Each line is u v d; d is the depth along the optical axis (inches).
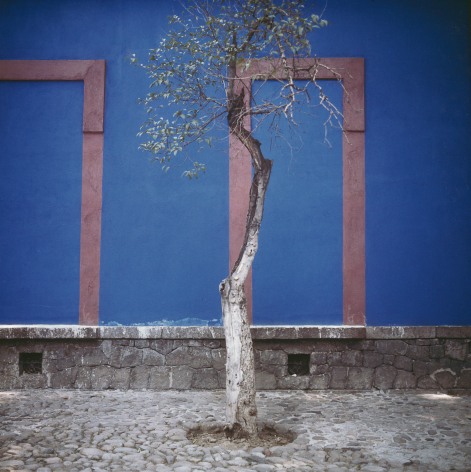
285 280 307.4
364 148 310.8
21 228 310.2
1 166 311.4
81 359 299.9
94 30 315.6
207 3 295.3
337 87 312.5
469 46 313.6
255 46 241.4
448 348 301.4
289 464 199.3
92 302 307.3
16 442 214.8
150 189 311.0
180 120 310.3
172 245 309.1
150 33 315.0
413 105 312.3
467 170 310.5
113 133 312.7
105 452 206.7
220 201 310.2
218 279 308.0
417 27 314.3
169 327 299.6
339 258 308.2
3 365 298.2
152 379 299.0
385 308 306.3
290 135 311.4
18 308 307.6
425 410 263.4
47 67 313.1
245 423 225.8
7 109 313.4
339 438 224.5
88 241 308.7
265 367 299.6
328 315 306.3
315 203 309.9
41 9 315.9
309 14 313.6
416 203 309.6
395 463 200.2
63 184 311.4
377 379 299.4
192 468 194.4
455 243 308.3
